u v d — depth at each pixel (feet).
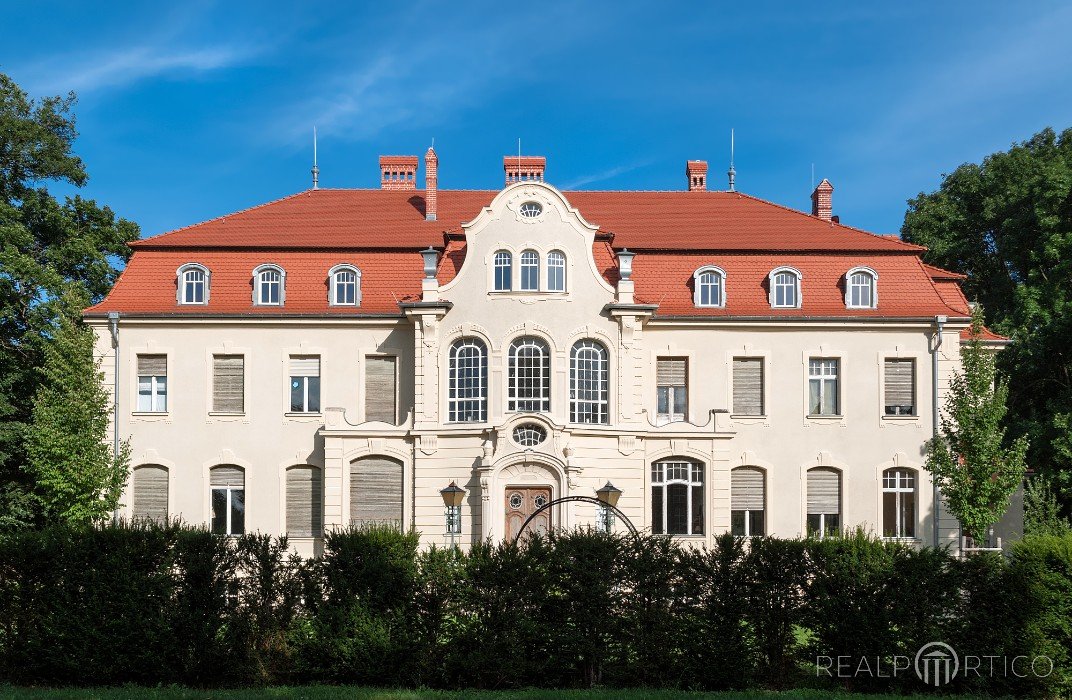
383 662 73.87
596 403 133.90
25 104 176.45
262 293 144.05
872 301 144.05
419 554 76.74
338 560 76.23
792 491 139.85
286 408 140.67
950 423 127.54
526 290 133.49
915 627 74.69
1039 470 162.91
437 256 136.36
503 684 74.13
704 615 74.95
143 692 71.36
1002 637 74.38
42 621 75.31
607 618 74.74
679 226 153.58
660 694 71.26
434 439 132.26
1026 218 185.68
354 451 134.31
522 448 128.26
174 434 139.85
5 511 159.02
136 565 76.79
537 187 135.13
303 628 75.36
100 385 135.03
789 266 144.87
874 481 140.15
